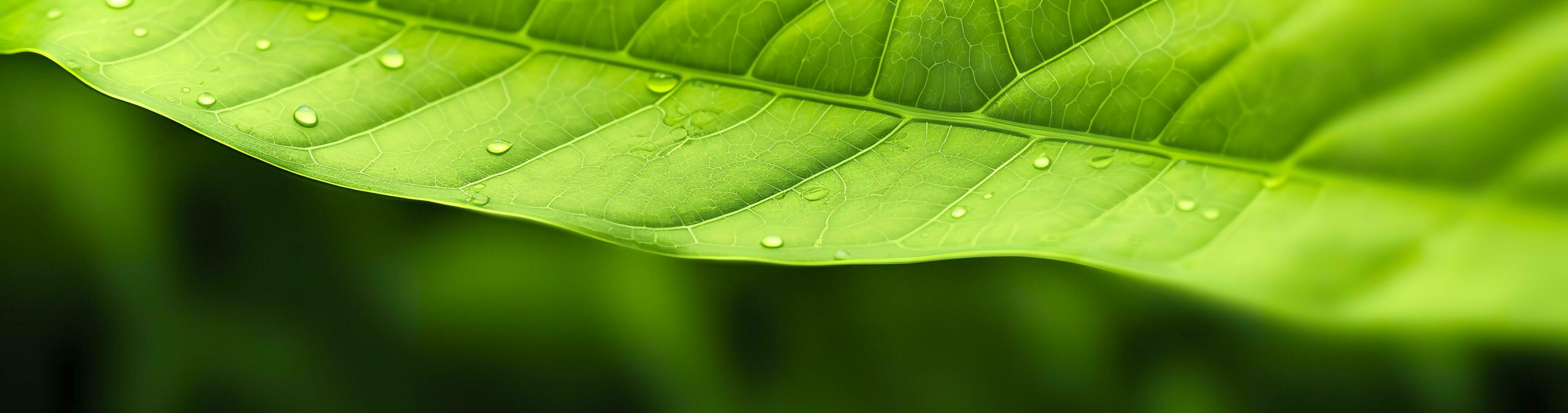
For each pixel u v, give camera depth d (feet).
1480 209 0.73
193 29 0.77
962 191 0.75
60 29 0.77
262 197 0.82
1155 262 0.73
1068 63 0.76
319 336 0.82
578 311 0.82
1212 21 0.76
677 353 0.82
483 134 0.76
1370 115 0.74
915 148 0.76
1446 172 0.73
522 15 0.78
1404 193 0.73
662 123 0.77
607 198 0.75
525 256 0.82
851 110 0.77
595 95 0.77
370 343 0.82
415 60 0.77
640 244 0.74
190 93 0.76
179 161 0.81
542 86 0.77
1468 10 0.74
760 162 0.76
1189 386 0.80
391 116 0.76
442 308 0.82
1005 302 0.82
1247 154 0.74
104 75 0.76
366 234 0.82
